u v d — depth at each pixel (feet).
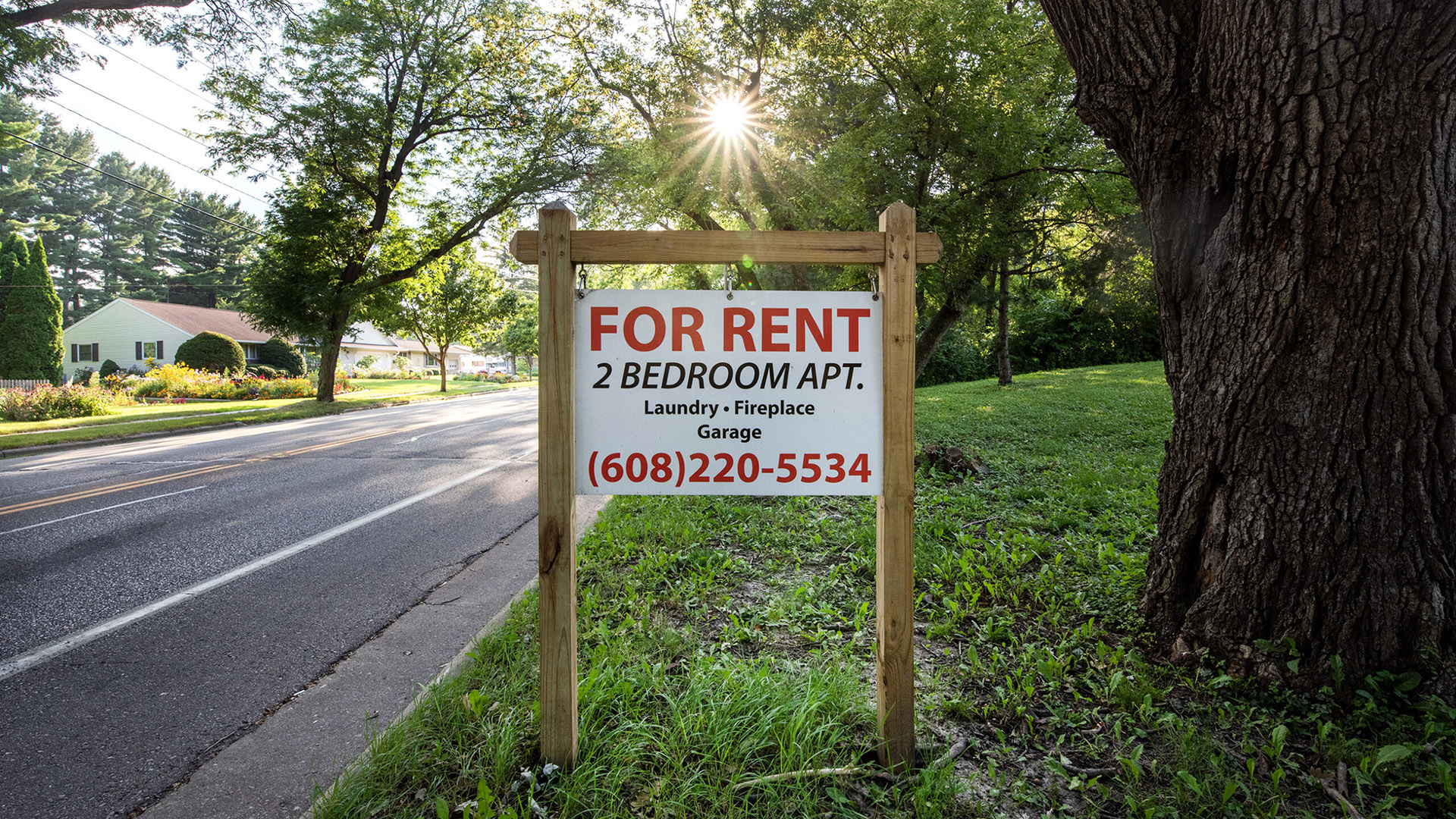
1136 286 50.80
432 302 103.09
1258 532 8.82
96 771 8.09
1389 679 8.03
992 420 39.75
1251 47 8.41
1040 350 104.94
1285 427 8.63
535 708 8.50
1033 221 44.88
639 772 7.30
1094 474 22.49
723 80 41.06
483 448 39.19
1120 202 39.42
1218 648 9.09
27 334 97.66
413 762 7.44
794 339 7.75
